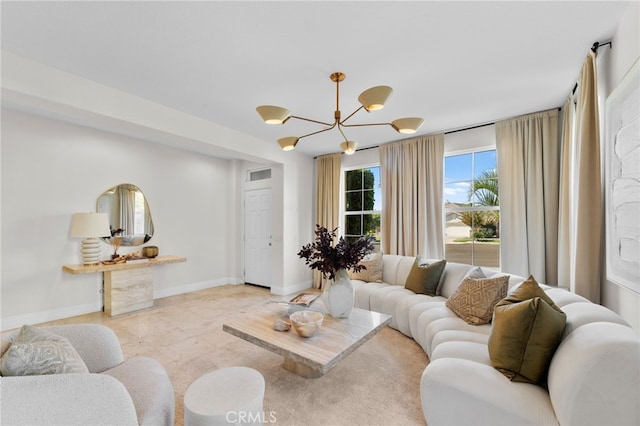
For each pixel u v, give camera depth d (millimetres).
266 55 2168
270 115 2123
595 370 1119
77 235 3508
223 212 5602
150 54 2152
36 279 3428
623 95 1612
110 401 1057
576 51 2096
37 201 3445
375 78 2510
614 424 1089
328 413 1853
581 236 2068
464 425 1473
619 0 1612
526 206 3326
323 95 2846
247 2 1629
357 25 1828
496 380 1467
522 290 1794
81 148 3814
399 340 2994
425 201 4070
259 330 2186
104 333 1688
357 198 5121
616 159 1715
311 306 2795
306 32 1899
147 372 1566
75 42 2000
